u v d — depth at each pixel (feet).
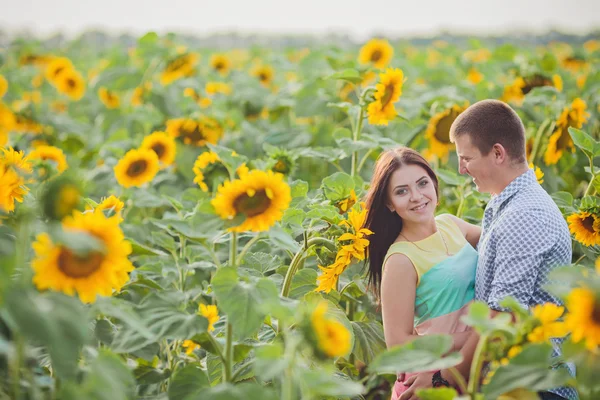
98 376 7.28
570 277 7.71
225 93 32.12
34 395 7.85
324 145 21.90
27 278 7.56
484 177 11.60
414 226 11.64
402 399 10.85
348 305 14.47
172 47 29.14
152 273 13.56
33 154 16.71
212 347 9.39
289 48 53.47
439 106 20.16
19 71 42.98
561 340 10.52
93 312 7.95
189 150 20.90
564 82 28.94
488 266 11.19
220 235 9.42
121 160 16.19
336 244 11.04
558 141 16.71
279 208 8.70
